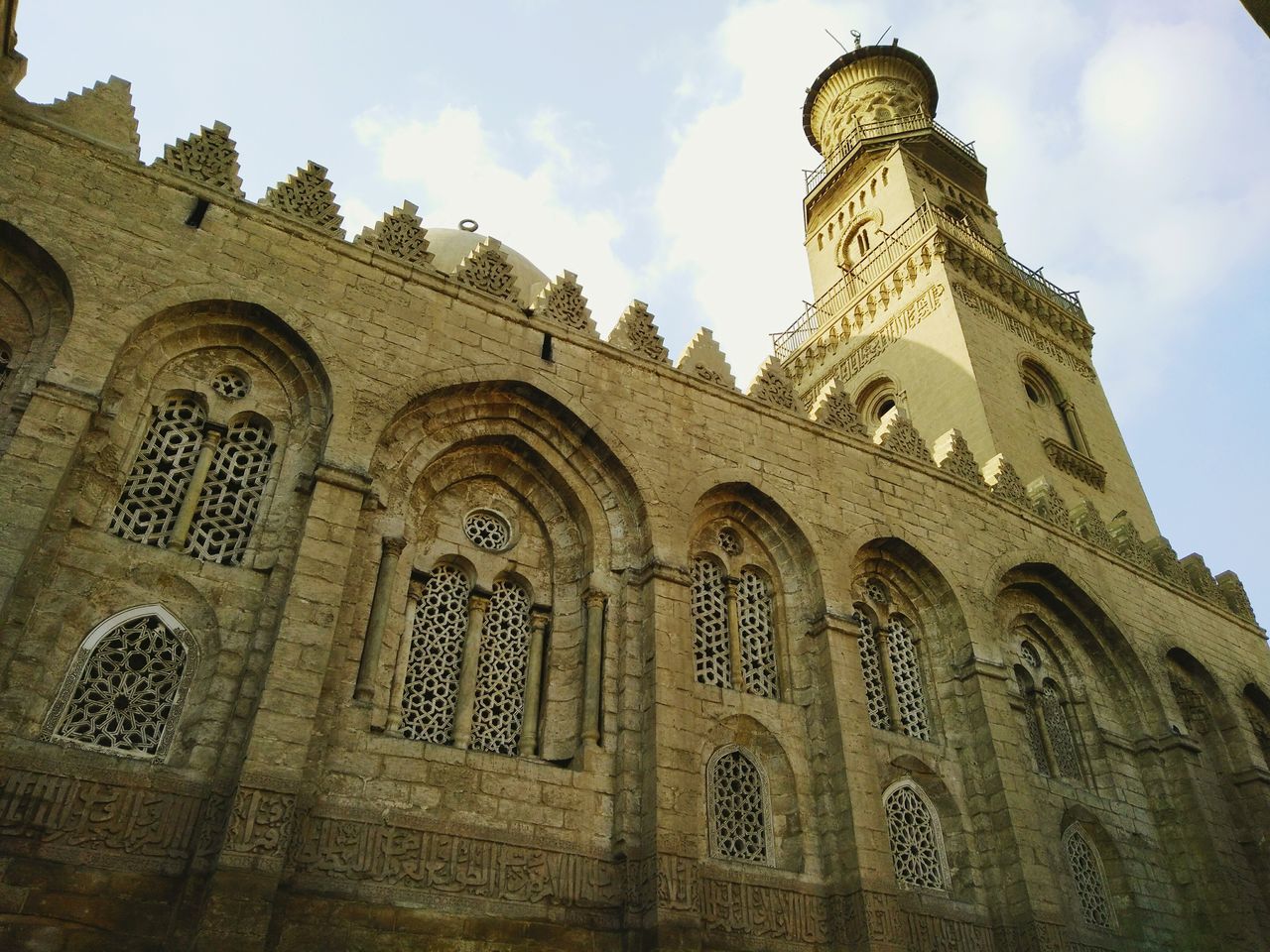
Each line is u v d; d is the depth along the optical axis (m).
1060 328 36.59
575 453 18.33
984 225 40.31
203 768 12.41
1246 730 24.88
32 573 12.43
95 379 13.84
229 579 13.96
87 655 12.65
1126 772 22.44
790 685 18.09
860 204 41.25
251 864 11.36
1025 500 24.88
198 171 17.06
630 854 14.42
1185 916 20.72
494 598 16.72
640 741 15.57
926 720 19.78
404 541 15.70
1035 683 22.33
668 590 16.94
